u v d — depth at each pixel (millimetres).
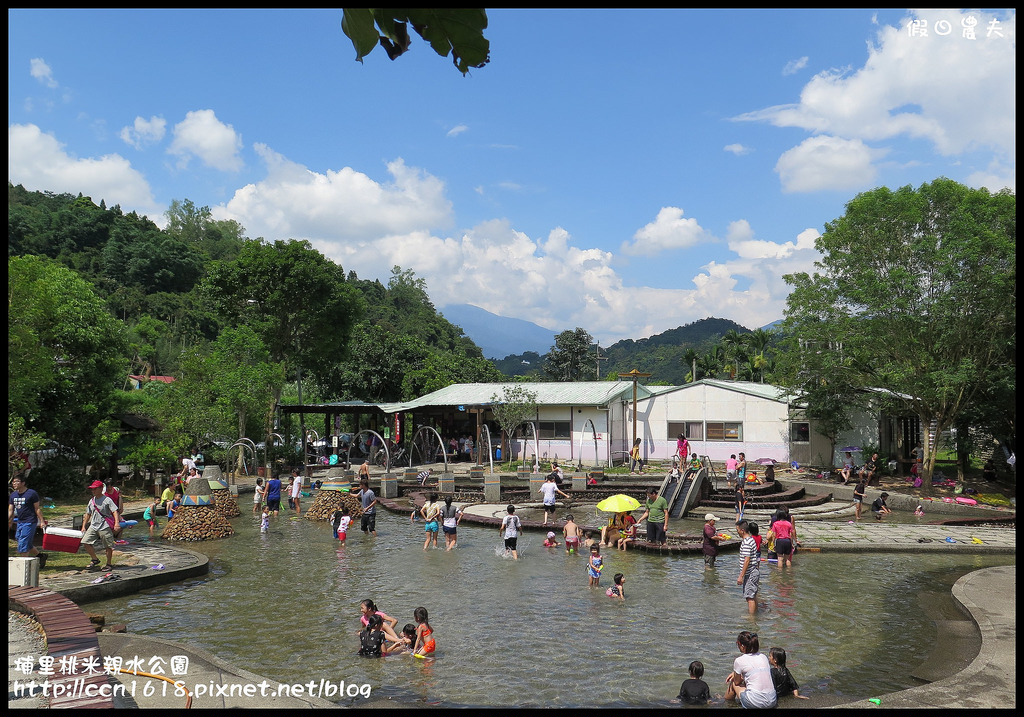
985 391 28281
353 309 46875
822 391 32406
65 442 27766
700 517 26078
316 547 20297
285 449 42156
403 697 9547
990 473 32375
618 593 14703
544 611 13656
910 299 27484
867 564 18125
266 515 23094
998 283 25094
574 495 29391
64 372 27109
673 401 40781
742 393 39219
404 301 116938
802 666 10828
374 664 10797
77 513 23281
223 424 33656
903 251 28531
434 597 14695
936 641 12023
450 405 40438
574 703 9320
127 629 12523
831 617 13367
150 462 29562
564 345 81375
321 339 46031
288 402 58156
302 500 31203
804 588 15562
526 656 11141
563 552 19469
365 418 57031
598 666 10711
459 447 43406
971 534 21797
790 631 12523
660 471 35438
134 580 15023
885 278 28172
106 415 29469
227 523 22234
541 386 43281
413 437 42750
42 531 17938
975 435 32844
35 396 22547
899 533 21969
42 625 9148
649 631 12430
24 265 22938
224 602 14312
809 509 27562
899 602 14422
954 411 28594
